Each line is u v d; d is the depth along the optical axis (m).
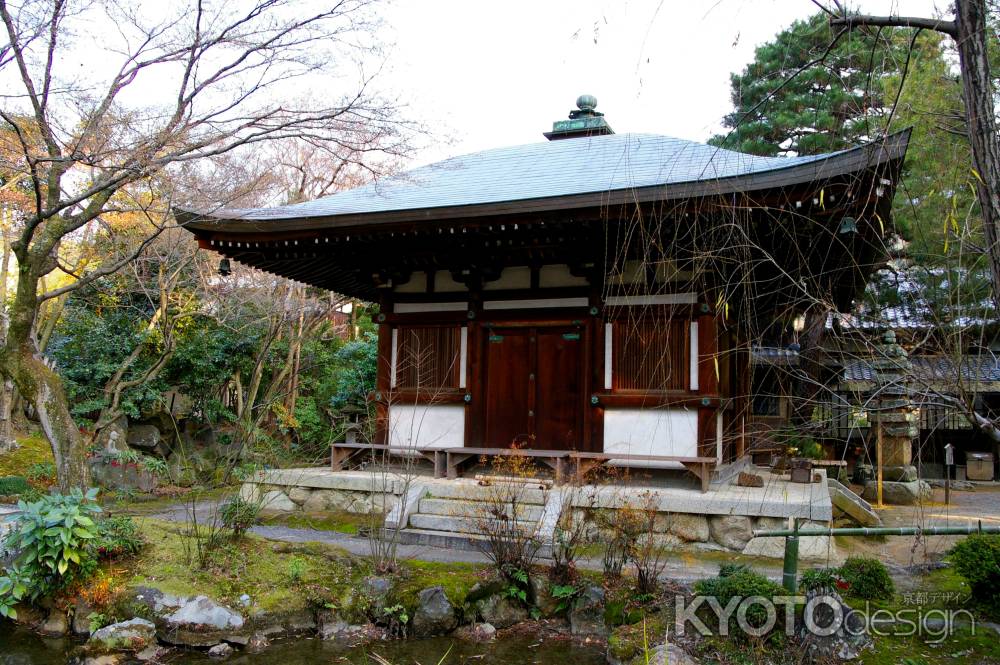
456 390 10.34
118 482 12.37
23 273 7.39
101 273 8.06
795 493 8.31
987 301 4.79
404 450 10.48
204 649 5.71
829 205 6.70
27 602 6.36
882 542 8.20
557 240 9.14
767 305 7.54
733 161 8.33
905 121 7.02
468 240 9.55
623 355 9.49
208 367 15.66
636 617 5.76
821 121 12.19
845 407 5.02
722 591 5.34
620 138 12.55
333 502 9.49
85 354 14.42
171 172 9.71
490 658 5.63
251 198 12.88
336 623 6.20
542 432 9.90
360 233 9.27
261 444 13.57
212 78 7.66
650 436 9.25
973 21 3.77
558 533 7.18
